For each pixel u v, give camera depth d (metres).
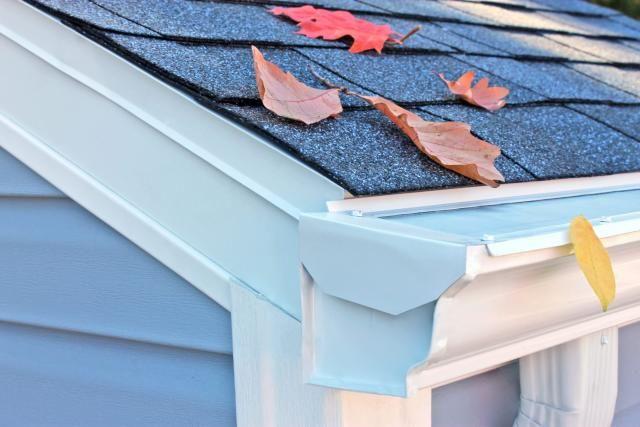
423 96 0.97
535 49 1.29
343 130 0.85
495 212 0.85
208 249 0.87
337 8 1.16
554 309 0.82
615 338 1.00
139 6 0.96
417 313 0.75
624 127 1.08
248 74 0.88
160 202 0.89
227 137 0.83
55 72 0.91
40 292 0.99
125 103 0.88
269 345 0.85
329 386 0.78
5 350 1.03
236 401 0.89
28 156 0.94
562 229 0.78
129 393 0.97
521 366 0.99
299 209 0.81
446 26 1.27
